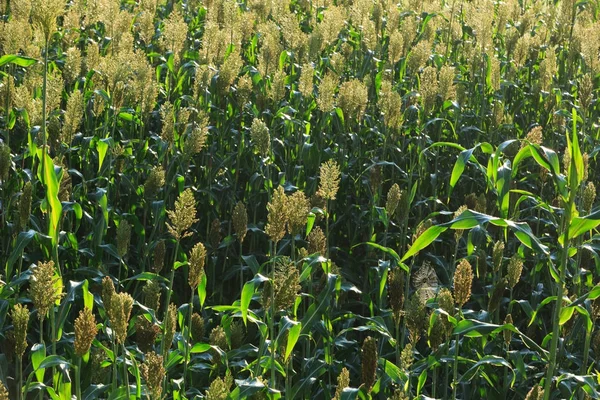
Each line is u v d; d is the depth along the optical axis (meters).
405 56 11.92
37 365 5.12
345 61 12.23
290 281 5.18
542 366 7.84
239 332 6.05
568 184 5.21
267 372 6.71
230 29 11.48
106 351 5.66
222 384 4.51
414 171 10.46
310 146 9.33
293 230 5.43
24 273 5.95
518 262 6.43
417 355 7.62
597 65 11.14
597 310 6.25
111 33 11.24
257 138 7.42
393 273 5.76
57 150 7.61
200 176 9.45
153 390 4.66
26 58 6.19
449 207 10.36
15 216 6.93
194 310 7.99
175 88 10.55
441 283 9.07
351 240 9.51
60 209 5.95
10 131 9.45
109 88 9.20
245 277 8.92
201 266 5.36
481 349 7.31
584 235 8.27
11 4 8.79
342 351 7.56
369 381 4.91
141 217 9.05
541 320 8.20
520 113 12.43
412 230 9.21
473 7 14.13
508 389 7.46
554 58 11.38
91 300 5.79
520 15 15.09
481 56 11.74
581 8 15.65
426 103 9.53
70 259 7.93
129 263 8.84
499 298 6.37
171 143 8.22
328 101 8.88
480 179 10.28
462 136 11.13
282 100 10.82
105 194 7.35
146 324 5.20
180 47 10.26
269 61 10.09
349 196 9.59
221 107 10.07
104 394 6.14
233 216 6.63
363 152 10.23
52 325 5.41
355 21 12.73
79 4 11.66
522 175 10.66
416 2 14.51
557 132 10.75
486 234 7.89
